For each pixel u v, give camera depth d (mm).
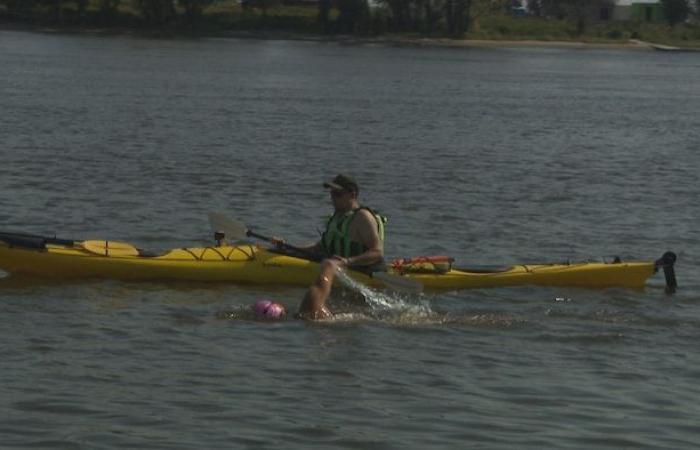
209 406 15969
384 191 37438
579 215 33750
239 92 84562
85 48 140000
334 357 18422
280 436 14945
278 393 16625
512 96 89250
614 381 17703
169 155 44531
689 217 33938
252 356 18344
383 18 183000
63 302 21297
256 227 30484
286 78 103000
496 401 16625
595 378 17828
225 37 175250
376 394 16750
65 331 19359
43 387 16438
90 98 73062
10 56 119438
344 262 21594
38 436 14602
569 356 18938
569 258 27547
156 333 19438
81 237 28219
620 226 32062
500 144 53688
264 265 23234
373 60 138375
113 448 14305
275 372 17578
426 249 28141
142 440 14602
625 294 23453
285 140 52281
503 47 182375
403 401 16484
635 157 49594
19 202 32344
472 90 95375
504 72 124125
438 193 37250
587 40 192750
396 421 15656
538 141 55594
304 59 135250
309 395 16594
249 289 22859
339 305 21656
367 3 181250
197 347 18719
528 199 36406
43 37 159750
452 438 15117
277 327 20062
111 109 65375
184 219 30891
